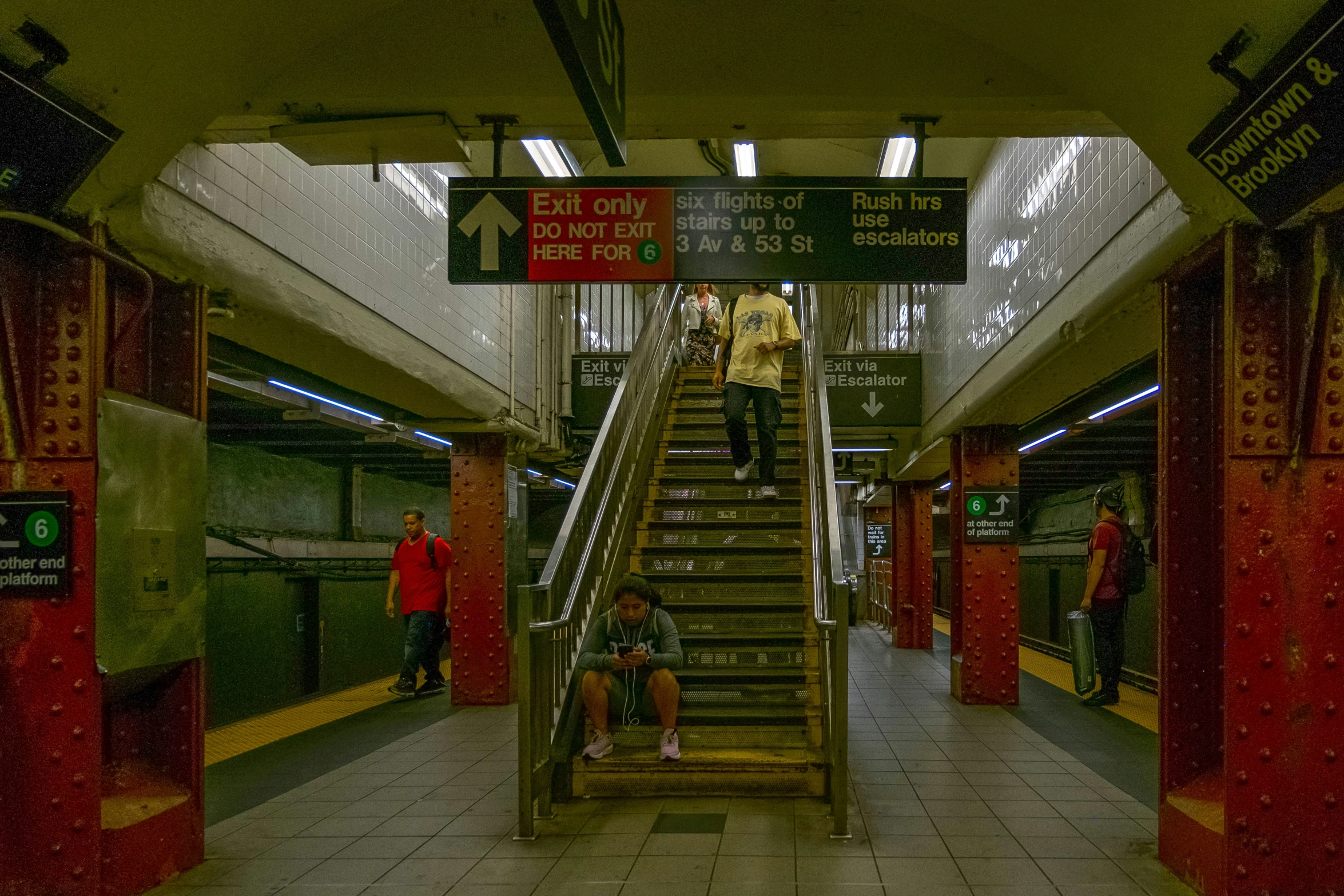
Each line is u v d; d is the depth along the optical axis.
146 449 3.41
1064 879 3.50
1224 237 3.23
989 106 3.71
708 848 3.88
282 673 8.97
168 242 3.48
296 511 9.73
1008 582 7.96
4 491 3.14
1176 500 3.73
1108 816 4.37
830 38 3.66
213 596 7.69
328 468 10.49
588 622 5.45
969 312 7.66
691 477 7.71
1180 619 3.71
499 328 7.73
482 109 3.70
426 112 3.70
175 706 3.72
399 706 8.12
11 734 3.12
